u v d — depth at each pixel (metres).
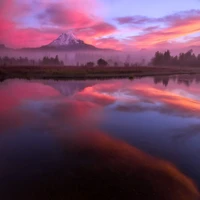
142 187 7.05
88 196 6.62
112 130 13.34
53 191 6.85
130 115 17.25
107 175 7.79
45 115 16.91
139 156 9.45
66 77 56.12
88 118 16.22
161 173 7.95
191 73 85.38
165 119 16.05
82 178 7.58
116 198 6.52
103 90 33.00
